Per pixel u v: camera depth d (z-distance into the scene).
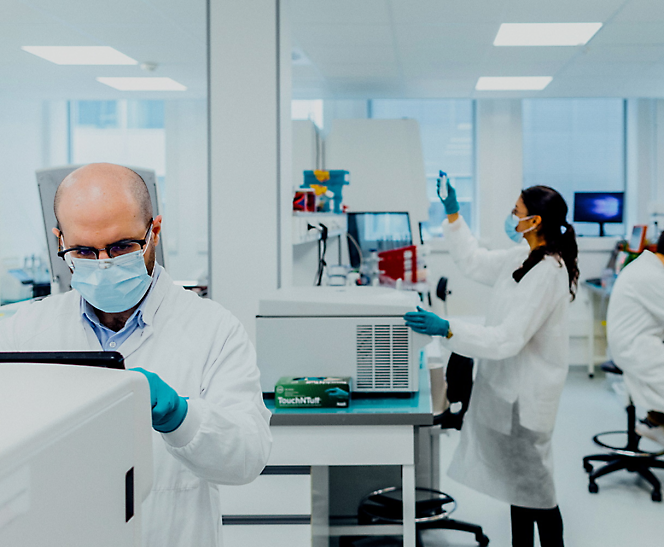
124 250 0.85
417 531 2.21
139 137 5.54
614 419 3.75
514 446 1.94
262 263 2.21
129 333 0.95
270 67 2.18
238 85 2.19
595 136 5.38
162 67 4.17
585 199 5.01
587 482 2.87
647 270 2.29
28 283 3.32
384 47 3.70
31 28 3.37
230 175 2.21
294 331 1.66
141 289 0.89
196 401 0.79
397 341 1.64
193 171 5.37
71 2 2.98
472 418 2.07
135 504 0.45
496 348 1.81
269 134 2.19
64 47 3.72
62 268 1.83
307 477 1.53
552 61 4.00
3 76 4.39
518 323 1.83
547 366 1.92
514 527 1.98
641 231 4.05
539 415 1.90
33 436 0.32
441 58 3.93
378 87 4.74
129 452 0.44
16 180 5.02
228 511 1.54
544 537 1.94
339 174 3.42
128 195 0.84
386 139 4.02
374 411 1.52
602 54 3.84
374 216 4.01
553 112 5.36
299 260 3.06
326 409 1.56
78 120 5.59
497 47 3.70
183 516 0.89
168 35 3.49
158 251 1.74
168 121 5.35
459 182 5.44
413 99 5.28
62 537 0.35
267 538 1.53
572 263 1.96
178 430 0.72
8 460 0.30
